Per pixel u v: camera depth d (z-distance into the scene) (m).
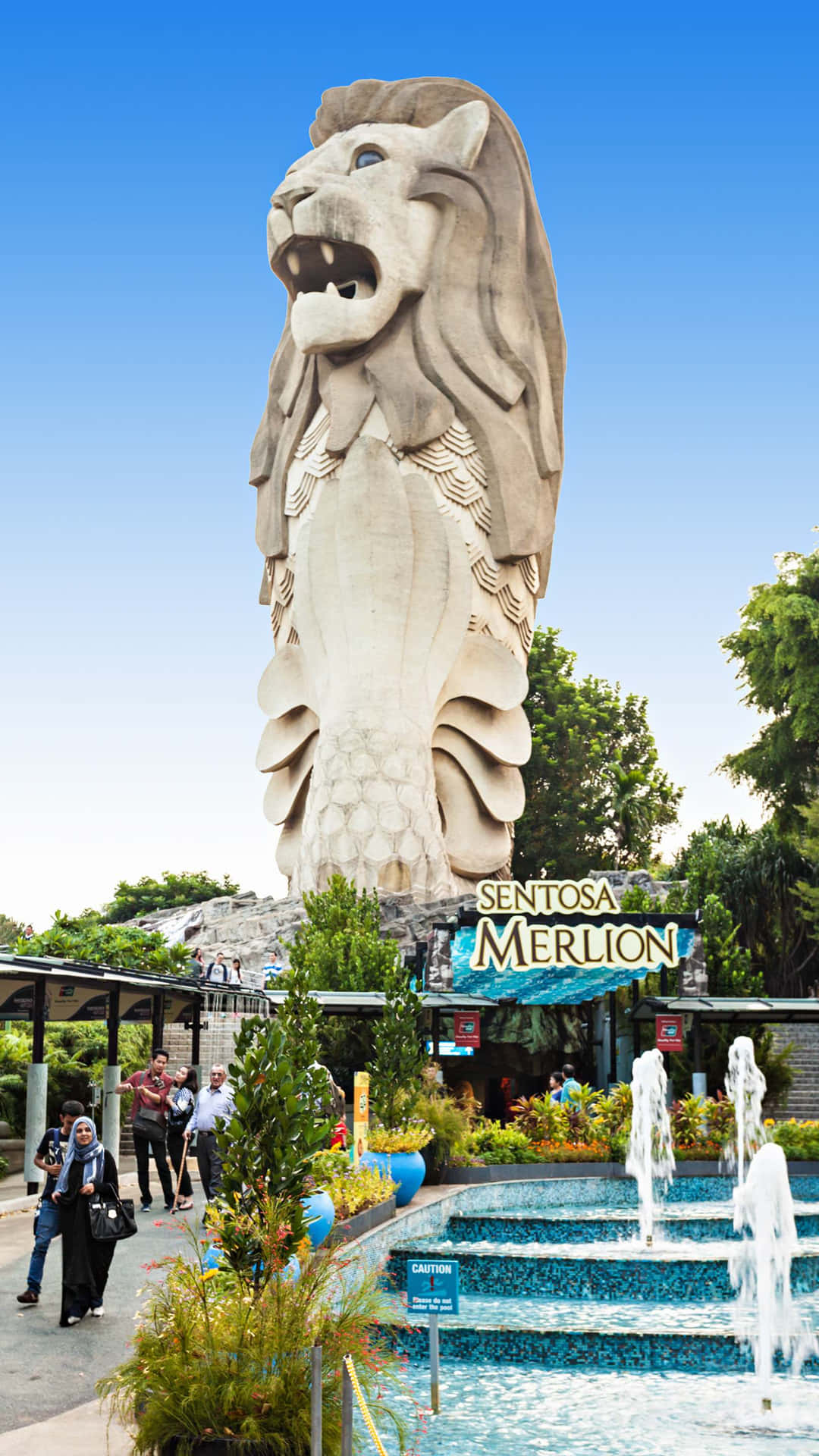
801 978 54.34
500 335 56.12
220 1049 31.66
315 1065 11.69
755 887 54.31
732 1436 9.52
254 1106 8.91
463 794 56.75
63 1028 31.00
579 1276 14.48
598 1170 23.67
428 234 56.19
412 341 55.88
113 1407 7.52
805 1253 14.84
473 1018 28.86
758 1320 13.10
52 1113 26.08
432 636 54.44
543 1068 37.81
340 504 55.03
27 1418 8.43
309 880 52.50
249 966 41.69
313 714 56.44
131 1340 7.95
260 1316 7.68
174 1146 17.75
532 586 58.47
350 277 56.97
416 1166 18.08
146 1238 14.87
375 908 38.88
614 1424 9.75
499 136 58.00
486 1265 14.66
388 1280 13.70
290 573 58.12
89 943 25.20
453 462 55.50
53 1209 11.62
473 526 55.81
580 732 74.56
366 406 55.38
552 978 31.98
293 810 58.09
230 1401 7.11
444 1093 25.36
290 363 59.69
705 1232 18.03
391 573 54.28
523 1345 11.73
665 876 68.56
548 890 32.25
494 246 56.94
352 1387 7.05
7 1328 10.69
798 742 55.59
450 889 52.78
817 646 53.78
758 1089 31.25
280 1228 8.33
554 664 75.94
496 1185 20.86
